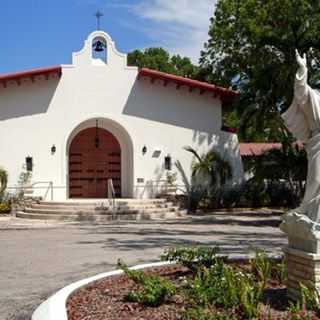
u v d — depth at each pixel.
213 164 26.78
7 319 7.11
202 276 7.68
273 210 27.42
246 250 12.57
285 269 7.11
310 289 6.20
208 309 6.11
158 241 15.23
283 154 22.86
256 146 39.00
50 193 25.69
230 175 27.08
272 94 23.56
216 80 30.08
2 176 24.89
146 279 7.36
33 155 25.61
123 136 27.19
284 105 24.72
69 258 12.38
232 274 6.82
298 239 6.79
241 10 27.12
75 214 22.62
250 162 25.38
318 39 22.38
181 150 26.92
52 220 22.48
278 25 24.72
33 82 25.72
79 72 26.23
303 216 6.56
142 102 26.75
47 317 6.13
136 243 14.84
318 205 6.50
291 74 22.36
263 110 26.31
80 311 6.69
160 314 6.36
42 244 15.06
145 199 25.58
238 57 29.05
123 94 26.61
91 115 26.27
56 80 26.05
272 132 29.52
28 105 25.67
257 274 7.88
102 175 27.34
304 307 5.86
